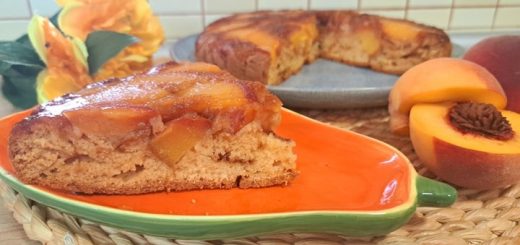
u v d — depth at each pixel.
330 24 0.47
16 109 0.38
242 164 0.25
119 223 0.22
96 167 0.24
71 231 0.24
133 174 0.25
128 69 0.39
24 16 0.49
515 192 0.28
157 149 0.24
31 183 0.24
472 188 0.28
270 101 0.25
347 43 0.46
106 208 0.22
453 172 0.27
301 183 0.26
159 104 0.24
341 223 0.22
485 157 0.26
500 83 0.34
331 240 0.24
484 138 0.27
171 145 0.24
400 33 0.43
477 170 0.26
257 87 0.26
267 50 0.39
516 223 0.26
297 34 0.43
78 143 0.24
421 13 0.55
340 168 0.27
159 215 0.22
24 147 0.24
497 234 0.25
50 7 0.49
